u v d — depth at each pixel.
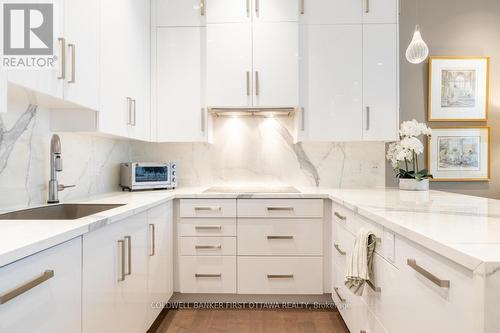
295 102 2.46
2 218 1.34
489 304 0.68
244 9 2.48
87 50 1.55
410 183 2.42
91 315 1.20
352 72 2.51
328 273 2.33
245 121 2.88
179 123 2.56
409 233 1.00
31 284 0.84
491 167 2.82
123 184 2.55
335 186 2.84
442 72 2.82
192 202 2.34
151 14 2.56
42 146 1.72
